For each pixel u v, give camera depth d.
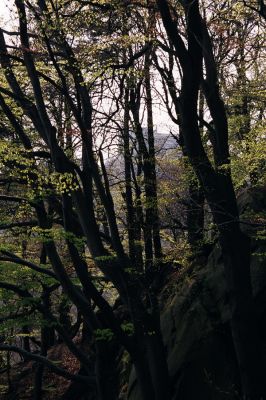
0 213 15.20
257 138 12.71
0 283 12.48
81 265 10.84
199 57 9.27
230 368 11.01
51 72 13.03
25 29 10.73
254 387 9.52
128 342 10.87
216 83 10.13
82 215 11.24
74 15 10.82
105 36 11.59
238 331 9.66
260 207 12.96
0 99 11.66
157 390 10.95
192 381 11.27
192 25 9.05
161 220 14.14
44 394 17.81
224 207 9.77
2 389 18.92
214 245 13.65
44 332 16.77
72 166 11.05
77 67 10.85
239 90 13.34
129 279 11.07
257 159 12.91
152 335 10.98
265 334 10.74
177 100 10.13
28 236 14.69
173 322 12.69
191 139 9.82
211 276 12.70
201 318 12.03
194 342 11.73
